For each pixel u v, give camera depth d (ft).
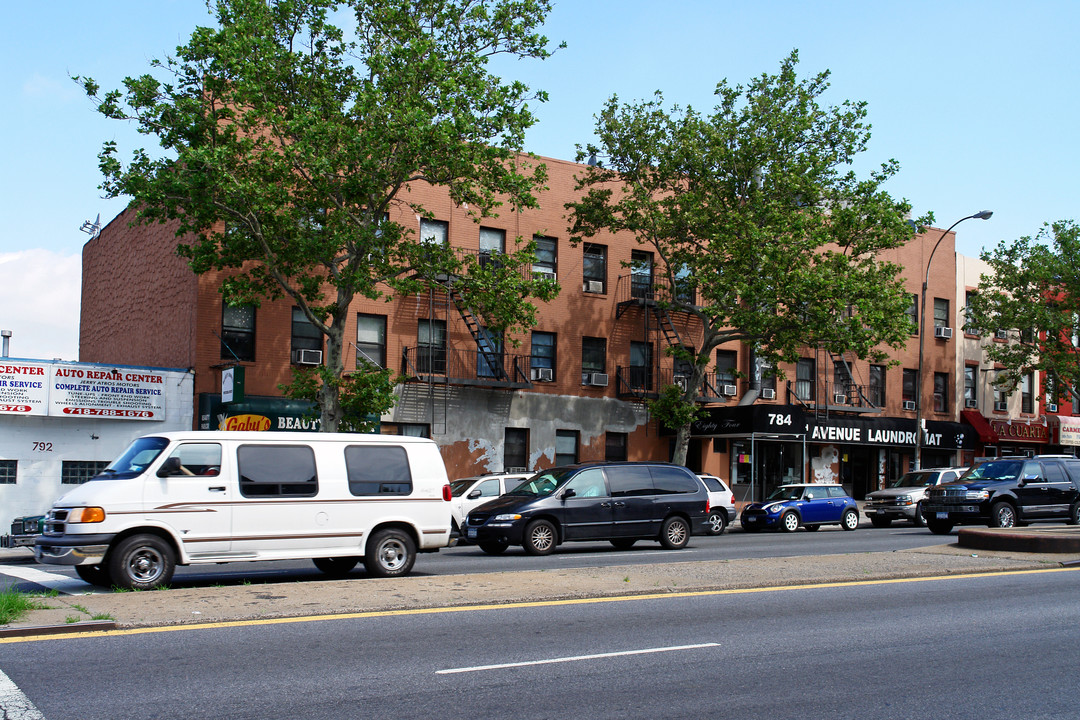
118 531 36.58
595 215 98.84
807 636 28.37
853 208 91.40
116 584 36.40
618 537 60.29
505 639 27.25
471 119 71.10
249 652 25.13
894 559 47.50
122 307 108.47
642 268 110.52
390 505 42.27
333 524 40.75
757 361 117.29
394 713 19.56
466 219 98.27
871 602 35.09
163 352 93.15
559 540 58.65
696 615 31.71
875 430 119.14
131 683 21.74
